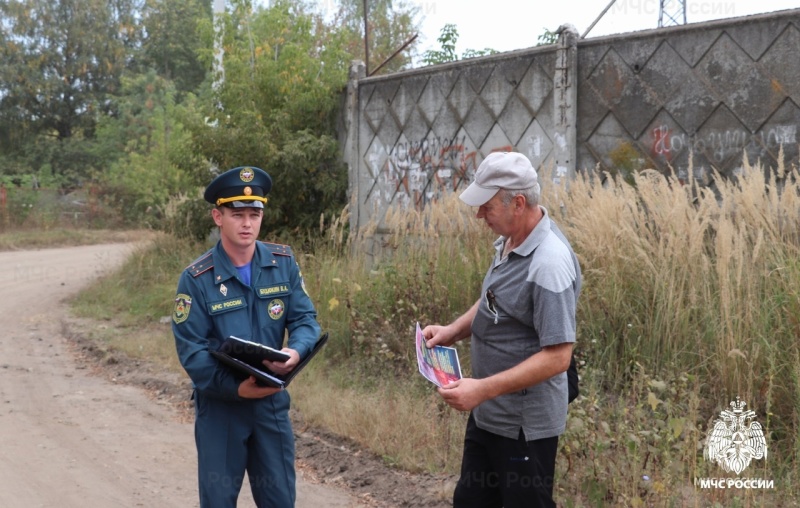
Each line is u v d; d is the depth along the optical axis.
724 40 7.06
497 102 8.92
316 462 5.64
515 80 8.70
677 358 5.58
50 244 26.94
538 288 3.11
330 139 11.07
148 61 48.62
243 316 3.68
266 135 11.09
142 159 30.09
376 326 7.56
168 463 5.73
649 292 5.96
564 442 4.56
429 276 7.31
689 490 4.48
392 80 10.30
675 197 6.06
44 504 4.91
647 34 7.54
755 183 5.83
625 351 5.85
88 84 45.47
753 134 6.91
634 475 4.33
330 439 6.01
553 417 3.24
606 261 6.17
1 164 41.44
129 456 5.86
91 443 6.14
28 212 30.36
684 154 7.36
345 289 8.00
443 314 7.19
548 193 7.04
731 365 5.15
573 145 8.12
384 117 10.47
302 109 11.47
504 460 3.28
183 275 3.65
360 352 7.55
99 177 37.97
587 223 6.27
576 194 6.72
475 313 3.55
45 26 43.41
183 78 49.19
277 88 11.51
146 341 9.55
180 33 48.66
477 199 3.20
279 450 3.71
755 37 6.86
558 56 8.18
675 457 4.51
